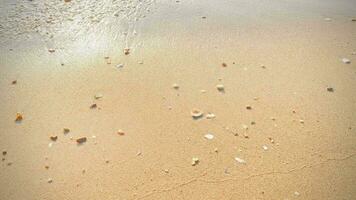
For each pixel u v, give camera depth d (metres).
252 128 1.08
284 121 1.10
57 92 1.20
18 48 1.38
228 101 1.16
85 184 0.96
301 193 0.94
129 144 1.05
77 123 1.10
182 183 0.96
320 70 1.25
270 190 0.95
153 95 1.18
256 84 1.21
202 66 1.27
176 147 1.04
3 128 1.10
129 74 1.25
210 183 0.96
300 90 1.19
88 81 1.23
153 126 1.09
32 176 0.98
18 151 1.04
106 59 1.32
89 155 1.02
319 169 0.99
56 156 1.02
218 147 1.04
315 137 1.05
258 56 1.31
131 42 1.39
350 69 1.26
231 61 1.29
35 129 1.09
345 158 1.01
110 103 1.16
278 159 1.01
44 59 1.33
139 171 0.99
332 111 1.12
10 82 1.24
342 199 0.93
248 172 0.98
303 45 1.36
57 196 0.94
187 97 1.17
